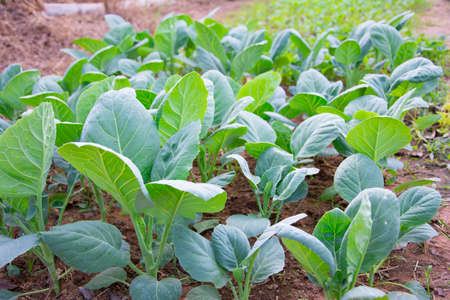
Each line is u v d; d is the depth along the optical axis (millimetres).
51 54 6070
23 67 5418
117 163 1486
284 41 4371
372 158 2283
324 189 2982
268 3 10617
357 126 2104
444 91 4293
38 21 6816
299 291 2064
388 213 1645
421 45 5340
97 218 2732
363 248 1530
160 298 1699
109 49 3879
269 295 2045
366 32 4344
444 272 2125
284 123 3111
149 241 1885
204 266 1722
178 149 1791
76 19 7770
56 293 2059
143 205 1424
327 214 1669
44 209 2094
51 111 1752
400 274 2137
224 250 1820
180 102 2000
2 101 3018
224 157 2629
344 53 3957
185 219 2189
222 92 2723
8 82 2977
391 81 3217
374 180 2010
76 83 3535
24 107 3111
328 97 3262
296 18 8359
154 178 1771
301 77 3467
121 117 1757
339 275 1621
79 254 1678
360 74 4328
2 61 5523
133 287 1729
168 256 2115
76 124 2062
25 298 2037
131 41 4613
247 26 5059
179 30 4742
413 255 2277
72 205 2900
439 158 3346
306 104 3055
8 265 2221
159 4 10578
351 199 1988
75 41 4340
